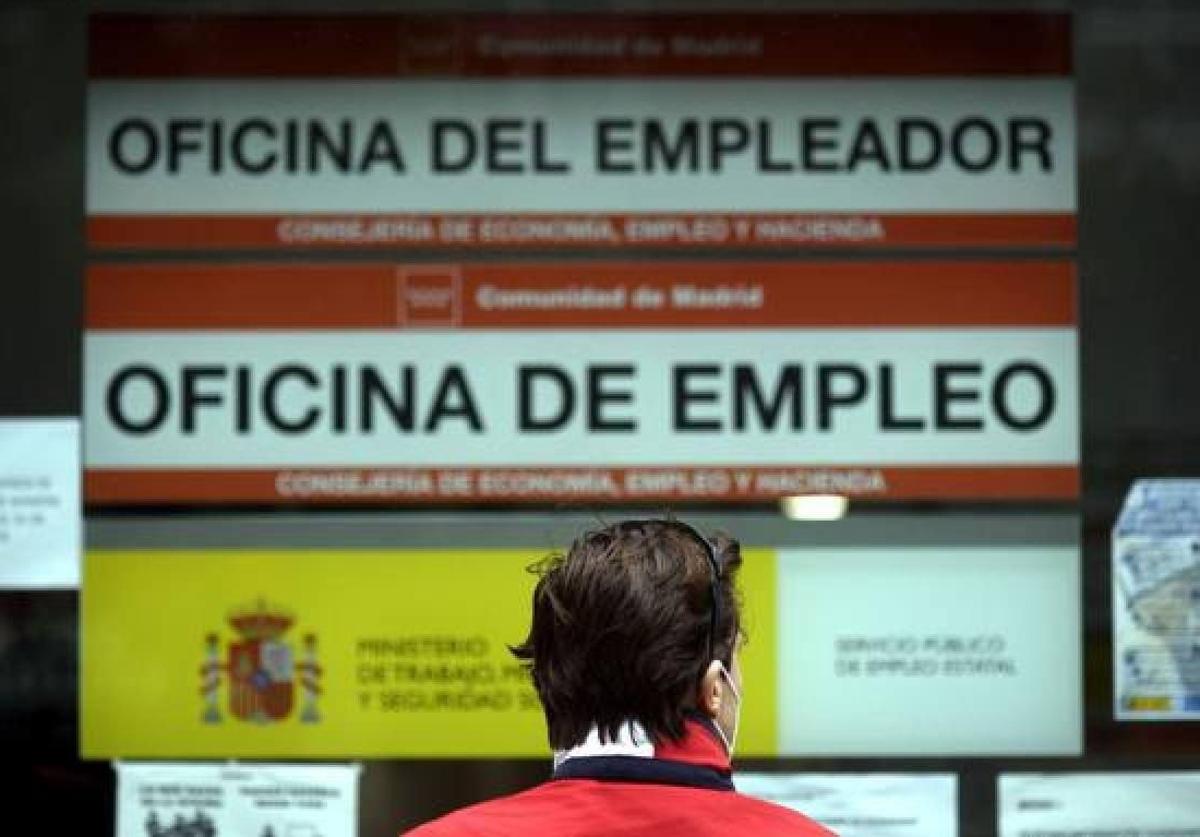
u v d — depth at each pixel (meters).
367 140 6.95
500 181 6.95
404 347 6.91
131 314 6.93
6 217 6.94
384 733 6.85
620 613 3.46
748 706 6.85
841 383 6.91
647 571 3.49
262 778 6.85
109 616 6.88
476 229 6.94
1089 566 6.89
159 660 6.87
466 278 6.93
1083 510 6.89
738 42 6.96
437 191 6.95
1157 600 6.88
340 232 6.93
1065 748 6.86
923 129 6.96
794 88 6.96
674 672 3.45
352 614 6.86
